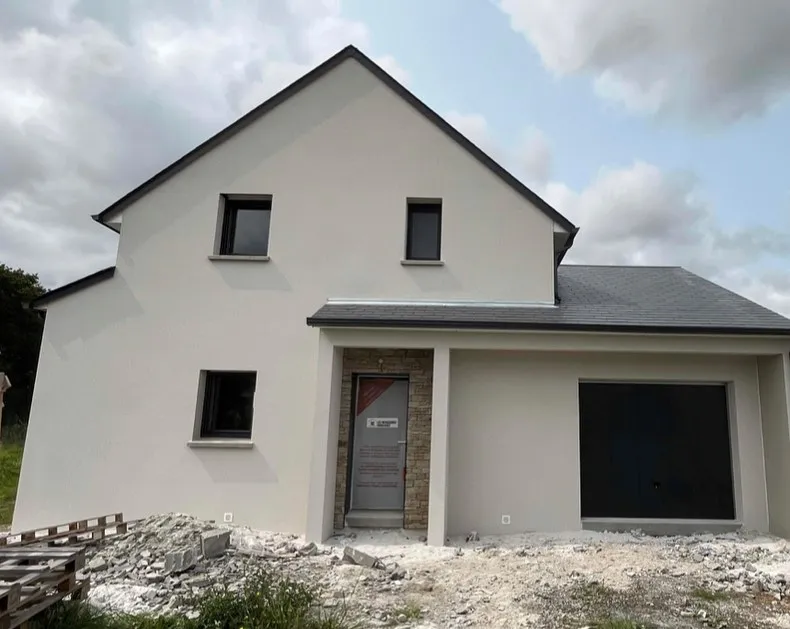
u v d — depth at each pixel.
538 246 10.18
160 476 9.51
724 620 5.23
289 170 10.55
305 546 7.86
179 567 6.28
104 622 4.63
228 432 9.93
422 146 10.55
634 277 12.55
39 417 9.73
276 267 10.23
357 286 10.16
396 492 9.59
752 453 9.30
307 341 9.95
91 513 9.41
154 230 10.38
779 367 8.85
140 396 9.79
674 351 8.84
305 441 9.58
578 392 9.55
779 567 7.04
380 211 10.38
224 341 9.98
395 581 6.36
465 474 9.27
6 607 3.74
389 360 9.69
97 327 10.03
